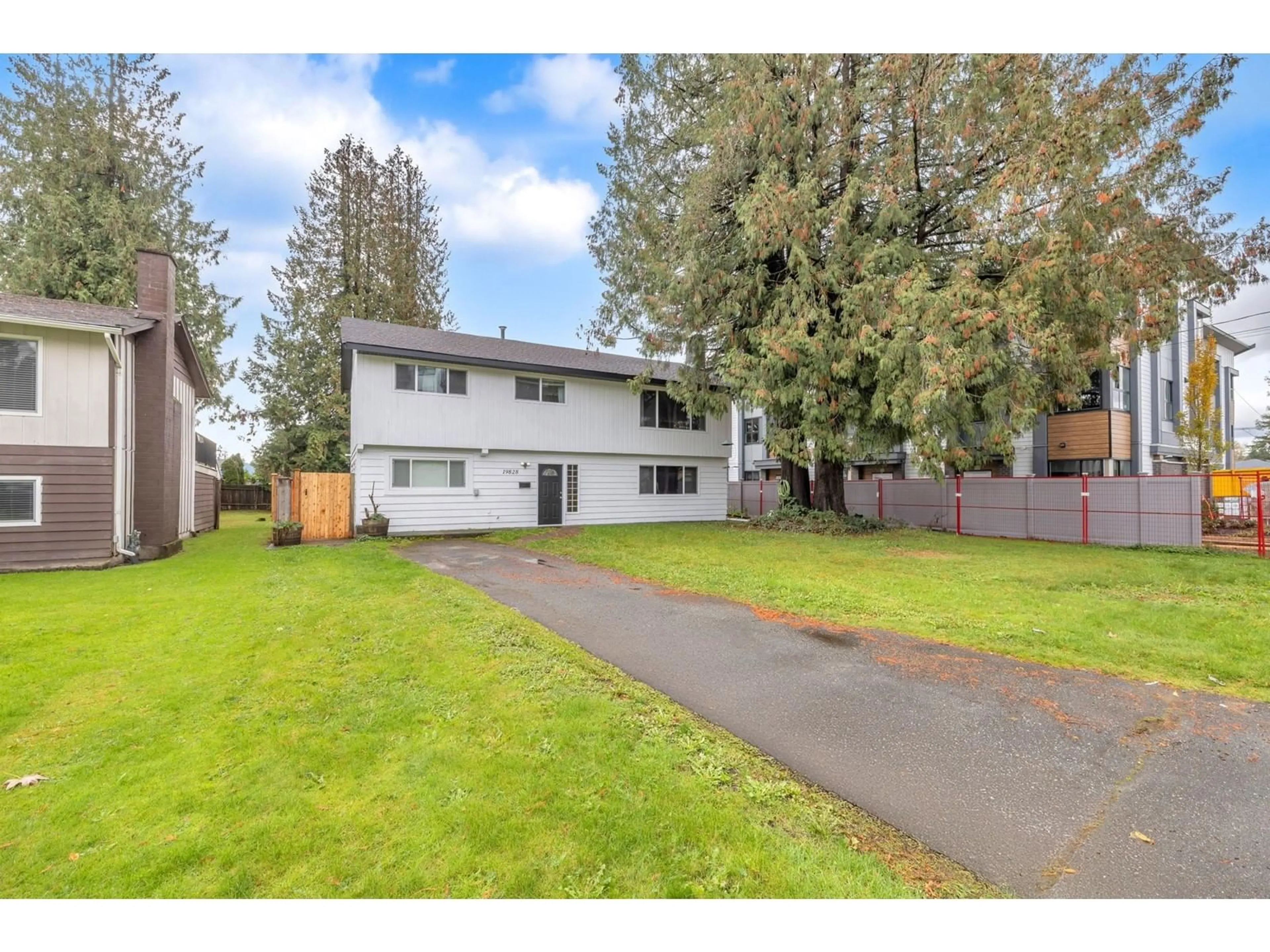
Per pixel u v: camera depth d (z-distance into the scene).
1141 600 6.21
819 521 14.33
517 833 2.25
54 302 10.37
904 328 10.08
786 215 11.30
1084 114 9.71
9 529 8.96
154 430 10.76
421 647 4.62
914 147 11.52
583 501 16.55
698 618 5.59
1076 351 10.89
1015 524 13.23
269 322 25.52
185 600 6.45
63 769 2.82
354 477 13.98
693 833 2.25
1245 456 36.53
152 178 20.66
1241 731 3.19
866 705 3.57
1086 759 2.92
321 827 2.32
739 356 12.53
